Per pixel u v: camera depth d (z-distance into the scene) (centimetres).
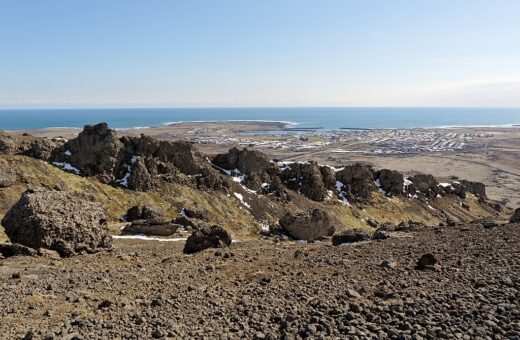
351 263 2206
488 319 1205
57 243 3219
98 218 3638
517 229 2852
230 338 1199
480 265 1878
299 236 8025
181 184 10106
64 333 1259
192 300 1630
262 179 11562
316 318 1297
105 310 1534
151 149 10350
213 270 2297
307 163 12325
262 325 1292
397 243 2836
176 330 1263
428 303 1388
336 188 12469
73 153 9475
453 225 3759
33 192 3594
